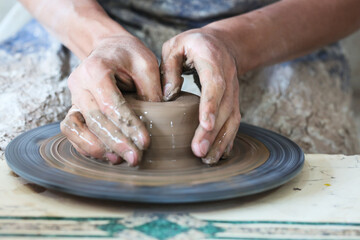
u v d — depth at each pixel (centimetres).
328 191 90
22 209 78
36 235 70
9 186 88
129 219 76
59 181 81
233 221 76
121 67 99
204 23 176
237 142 111
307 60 188
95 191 77
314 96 177
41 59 167
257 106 172
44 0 145
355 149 179
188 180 85
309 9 155
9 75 157
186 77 168
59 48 169
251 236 72
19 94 146
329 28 160
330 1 161
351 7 166
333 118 173
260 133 117
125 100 93
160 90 102
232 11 174
